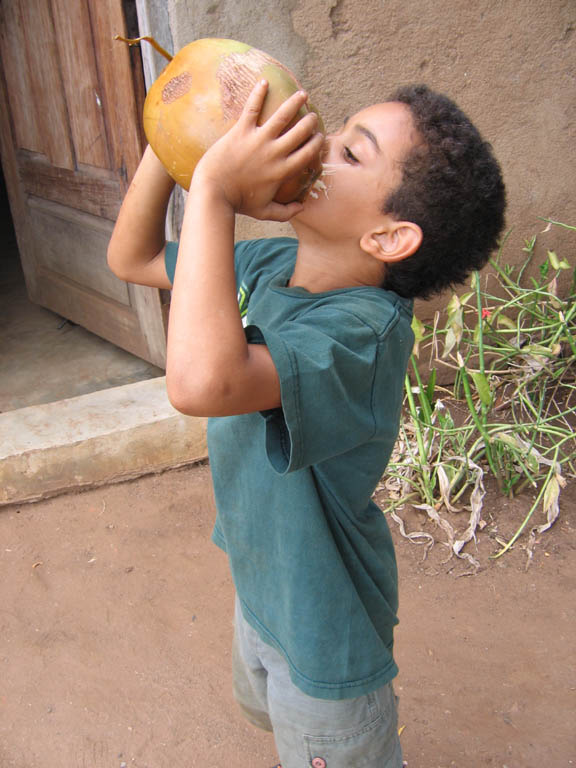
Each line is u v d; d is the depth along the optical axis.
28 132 4.12
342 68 3.00
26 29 3.72
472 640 2.40
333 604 1.29
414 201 1.14
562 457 3.20
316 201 1.16
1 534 2.88
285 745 1.44
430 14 3.02
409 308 1.27
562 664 2.31
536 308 3.47
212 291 1.00
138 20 2.97
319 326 1.08
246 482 1.31
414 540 2.81
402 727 2.12
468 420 3.41
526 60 3.23
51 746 2.11
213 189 1.02
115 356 4.29
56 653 2.39
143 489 3.13
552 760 2.03
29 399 3.85
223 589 2.64
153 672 2.33
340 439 1.10
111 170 3.64
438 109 1.17
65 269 4.38
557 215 3.60
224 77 1.08
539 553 2.74
